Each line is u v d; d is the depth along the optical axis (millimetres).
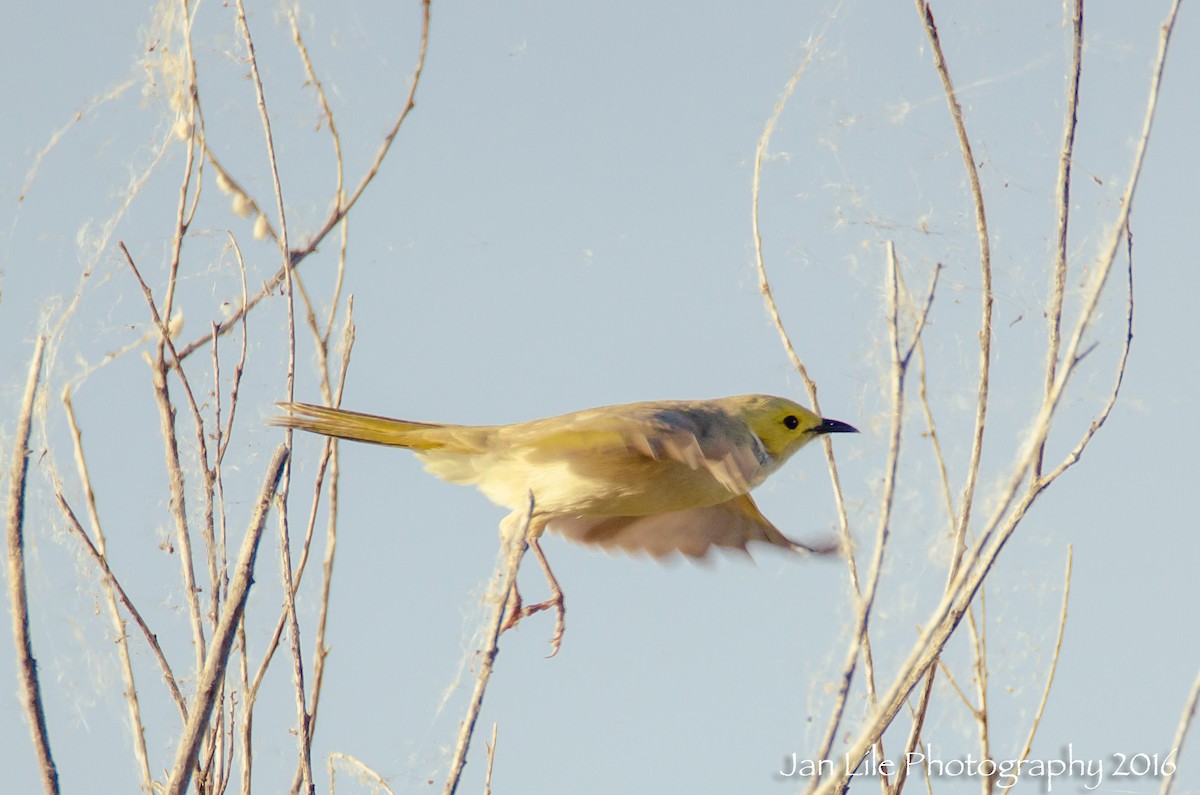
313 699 9172
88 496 9297
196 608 8797
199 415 9125
